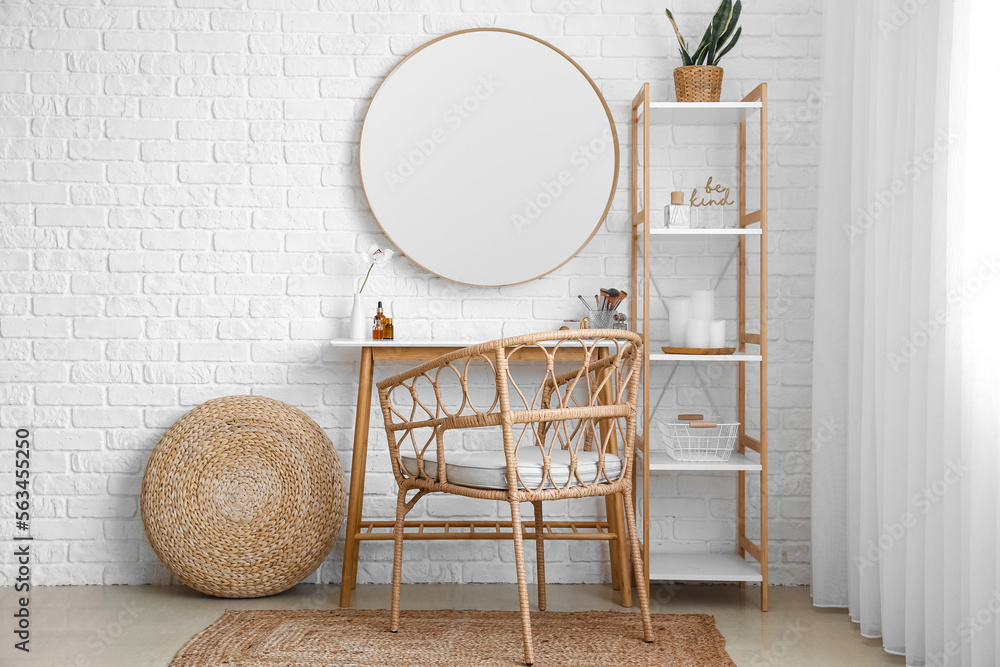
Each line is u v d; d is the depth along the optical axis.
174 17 2.68
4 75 2.67
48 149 2.68
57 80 2.67
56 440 2.68
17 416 2.68
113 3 2.67
